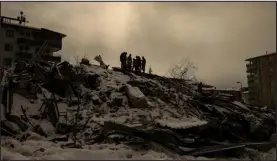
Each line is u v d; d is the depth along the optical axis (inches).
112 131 570.6
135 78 1026.7
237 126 710.5
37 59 987.3
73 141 551.8
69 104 740.0
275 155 583.5
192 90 1094.4
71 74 872.9
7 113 603.5
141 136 544.7
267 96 1859.0
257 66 1962.4
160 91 932.6
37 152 441.4
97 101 783.7
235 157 551.8
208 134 641.0
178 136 582.2
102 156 424.8
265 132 727.7
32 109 685.9
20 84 740.0
